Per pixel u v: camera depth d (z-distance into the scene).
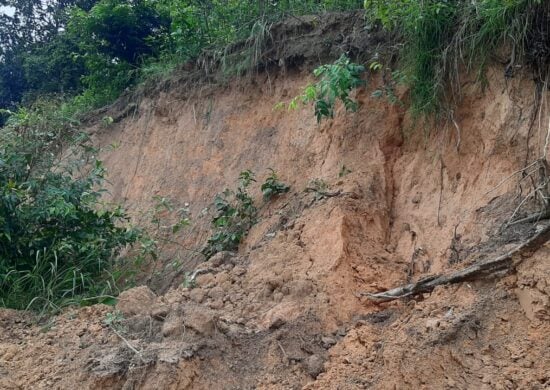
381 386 3.31
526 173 4.22
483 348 3.27
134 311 4.82
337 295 4.28
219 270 5.17
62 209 6.16
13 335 4.99
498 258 3.60
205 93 8.27
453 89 5.04
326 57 6.56
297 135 6.52
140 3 11.98
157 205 7.12
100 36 11.94
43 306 5.50
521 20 4.55
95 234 6.49
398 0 5.21
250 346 3.97
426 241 4.68
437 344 3.34
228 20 8.57
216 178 7.31
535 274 3.38
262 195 6.32
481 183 4.63
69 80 14.38
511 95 4.67
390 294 4.14
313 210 5.23
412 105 5.32
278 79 7.20
